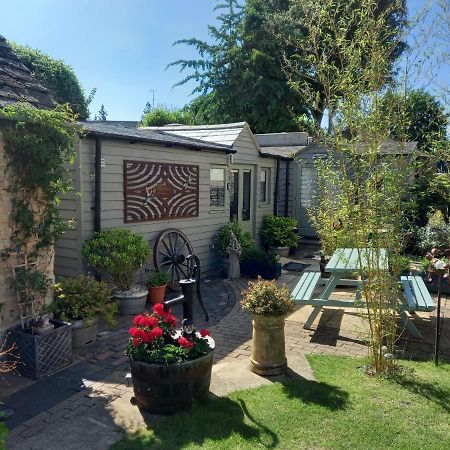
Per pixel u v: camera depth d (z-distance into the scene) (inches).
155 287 265.6
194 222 337.7
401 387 150.0
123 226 271.9
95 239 243.9
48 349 165.9
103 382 160.7
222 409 136.2
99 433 125.5
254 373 164.2
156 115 933.8
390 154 151.2
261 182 462.0
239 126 409.4
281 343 163.2
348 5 150.3
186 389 135.2
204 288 312.5
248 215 438.0
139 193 281.1
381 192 153.3
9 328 171.3
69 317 192.2
